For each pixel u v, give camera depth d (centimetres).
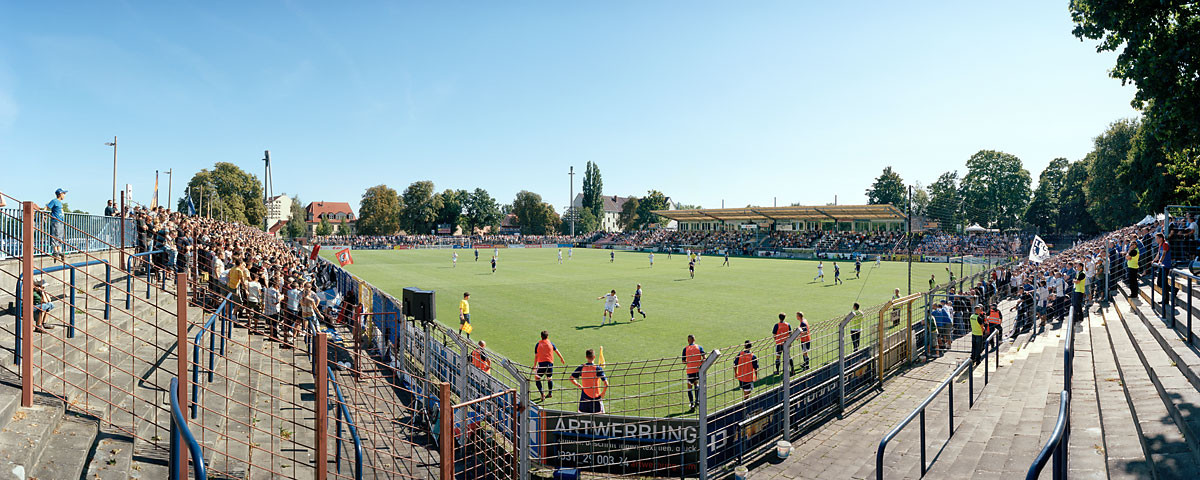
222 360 1055
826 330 1538
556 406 1262
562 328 2270
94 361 807
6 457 492
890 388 1355
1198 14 1294
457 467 920
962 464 754
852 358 1312
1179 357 773
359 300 1805
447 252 8238
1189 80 1317
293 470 731
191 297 1425
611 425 984
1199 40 1261
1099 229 7488
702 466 938
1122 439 636
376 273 4691
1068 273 2092
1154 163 4053
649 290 3569
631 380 1470
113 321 1030
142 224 1723
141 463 620
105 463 578
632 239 9950
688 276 4528
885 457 898
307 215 15688
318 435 560
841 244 7431
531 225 13150
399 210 11900
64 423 600
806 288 3688
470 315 2575
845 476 862
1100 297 1997
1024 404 989
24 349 581
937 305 1744
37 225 1232
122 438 630
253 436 803
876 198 10556
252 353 1188
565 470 953
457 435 973
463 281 4056
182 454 553
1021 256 5634
